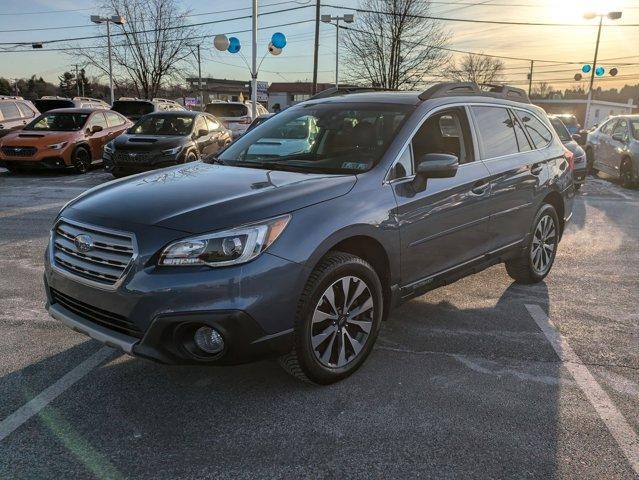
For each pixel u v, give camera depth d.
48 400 3.24
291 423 3.04
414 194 3.76
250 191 3.26
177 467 2.67
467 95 4.62
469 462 2.73
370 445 2.85
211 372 3.59
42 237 7.13
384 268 3.66
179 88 41.75
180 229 2.89
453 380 3.54
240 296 2.84
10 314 4.51
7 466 2.65
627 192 12.11
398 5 33.50
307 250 3.04
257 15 18.52
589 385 3.51
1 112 15.62
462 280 5.62
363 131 4.01
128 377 3.51
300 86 75.69
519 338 4.21
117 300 2.92
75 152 13.70
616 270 6.05
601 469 2.69
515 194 4.80
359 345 3.53
